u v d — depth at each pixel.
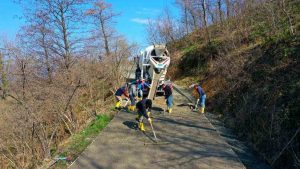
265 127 9.98
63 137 12.45
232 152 9.06
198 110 14.16
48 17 16.00
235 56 16.36
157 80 14.69
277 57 12.26
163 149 9.22
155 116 12.80
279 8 16.98
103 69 18.41
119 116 12.61
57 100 12.85
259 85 11.91
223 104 13.80
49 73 15.45
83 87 15.52
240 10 20.50
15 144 11.37
